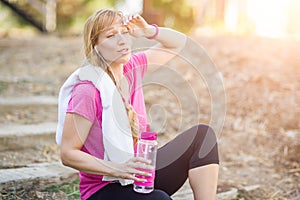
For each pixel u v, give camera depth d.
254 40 7.97
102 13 2.48
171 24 12.88
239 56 6.82
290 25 10.65
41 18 11.17
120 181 2.42
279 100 5.50
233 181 3.91
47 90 5.77
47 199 3.30
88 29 2.47
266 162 4.35
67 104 2.40
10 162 3.87
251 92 5.68
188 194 3.53
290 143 4.65
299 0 10.47
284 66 6.43
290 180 4.00
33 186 3.42
